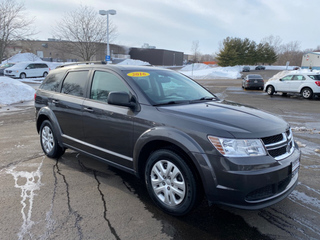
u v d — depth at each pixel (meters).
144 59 73.31
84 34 24.91
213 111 3.11
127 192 3.54
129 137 3.26
